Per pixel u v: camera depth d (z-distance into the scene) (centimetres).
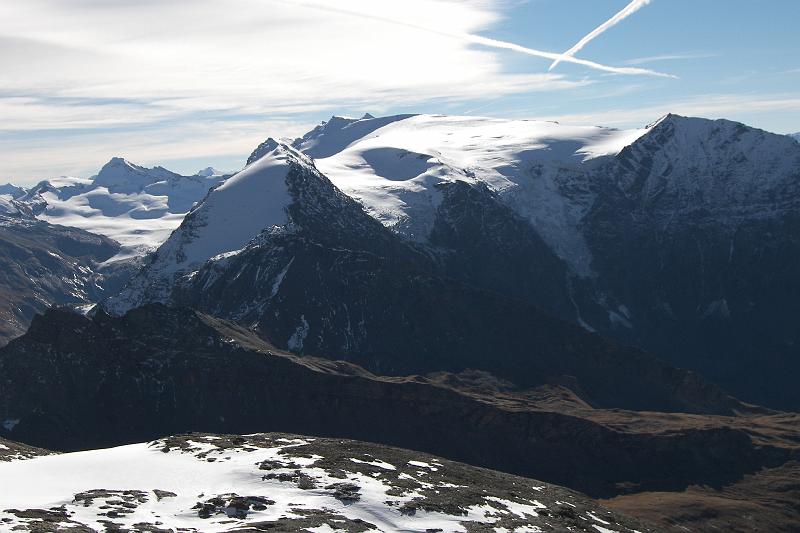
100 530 6269
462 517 7169
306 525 6519
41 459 8462
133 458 8200
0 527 6134
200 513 6756
